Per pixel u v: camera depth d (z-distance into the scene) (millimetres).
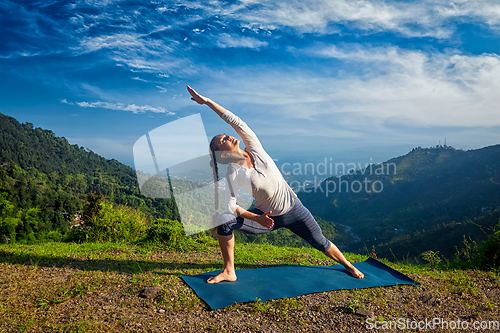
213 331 2518
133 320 2652
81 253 5324
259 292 3354
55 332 2377
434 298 3375
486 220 60531
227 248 3643
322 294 3395
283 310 2943
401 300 3359
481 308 3213
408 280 4035
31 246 6117
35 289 3432
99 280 3643
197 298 3180
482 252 5141
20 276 3928
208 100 3545
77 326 2459
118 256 5188
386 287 3773
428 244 63438
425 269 5098
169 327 2561
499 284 4051
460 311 3113
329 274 4090
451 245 57500
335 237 117562
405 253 60938
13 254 5016
